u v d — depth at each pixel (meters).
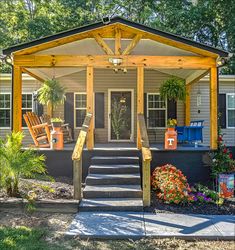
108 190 5.75
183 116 11.16
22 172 5.52
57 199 5.42
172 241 4.08
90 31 7.12
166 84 9.57
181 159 7.20
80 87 11.04
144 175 5.54
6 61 7.34
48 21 18.72
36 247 3.82
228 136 11.59
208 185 6.92
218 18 17.69
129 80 11.01
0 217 4.93
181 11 17.30
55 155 7.23
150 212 5.20
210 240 4.15
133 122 10.98
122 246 3.94
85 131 6.66
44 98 8.09
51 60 7.29
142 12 18.89
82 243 4.03
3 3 19.30
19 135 5.84
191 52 7.62
